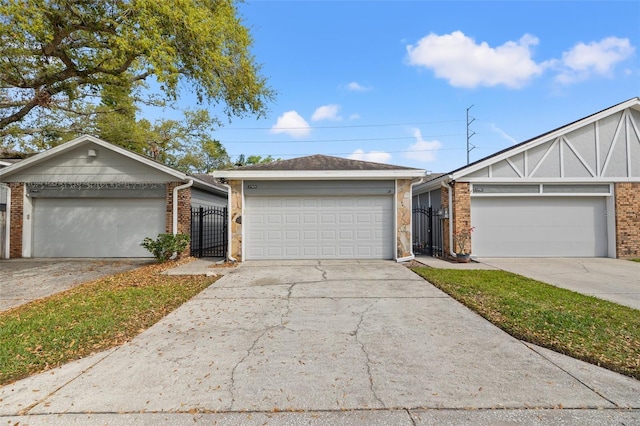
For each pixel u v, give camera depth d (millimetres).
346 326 4617
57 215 12453
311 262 10602
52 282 8039
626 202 11562
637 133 11688
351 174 10633
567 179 11562
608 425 2438
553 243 11766
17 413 2604
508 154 11508
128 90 15172
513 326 4516
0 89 13477
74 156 12273
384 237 11156
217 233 16219
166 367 3395
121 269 9812
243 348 3869
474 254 11781
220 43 11422
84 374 3256
